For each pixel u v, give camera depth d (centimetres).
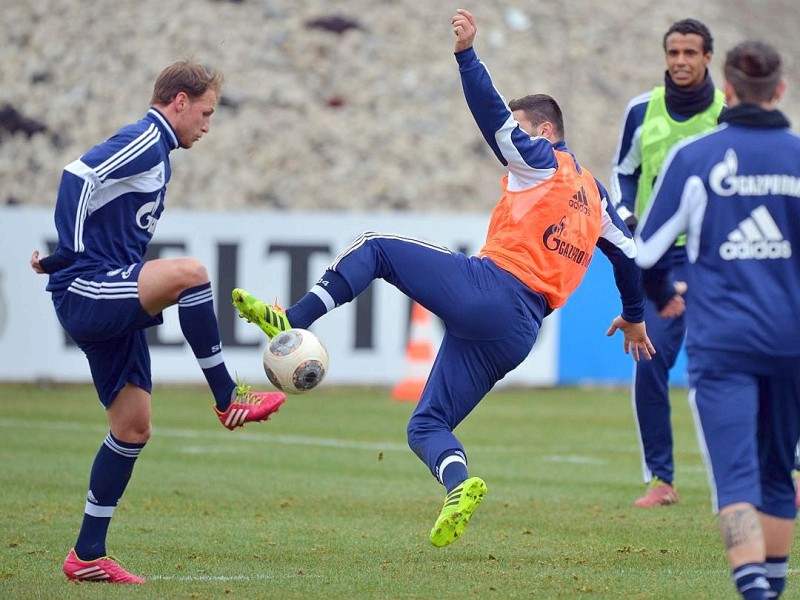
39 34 9744
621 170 3431
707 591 2175
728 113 1823
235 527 2884
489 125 2212
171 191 8612
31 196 8588
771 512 1889
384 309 6275
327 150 9200
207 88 2245
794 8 11825
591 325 6384
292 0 10531
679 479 3831
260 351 6172
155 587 2188
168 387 6706
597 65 10444
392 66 10119
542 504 3281
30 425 5044
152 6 10081
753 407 1783
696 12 11388
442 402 2277
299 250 6222
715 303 1792
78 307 2178
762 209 1778
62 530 2806
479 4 10875
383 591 2166
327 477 3784
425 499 3362
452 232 6266
